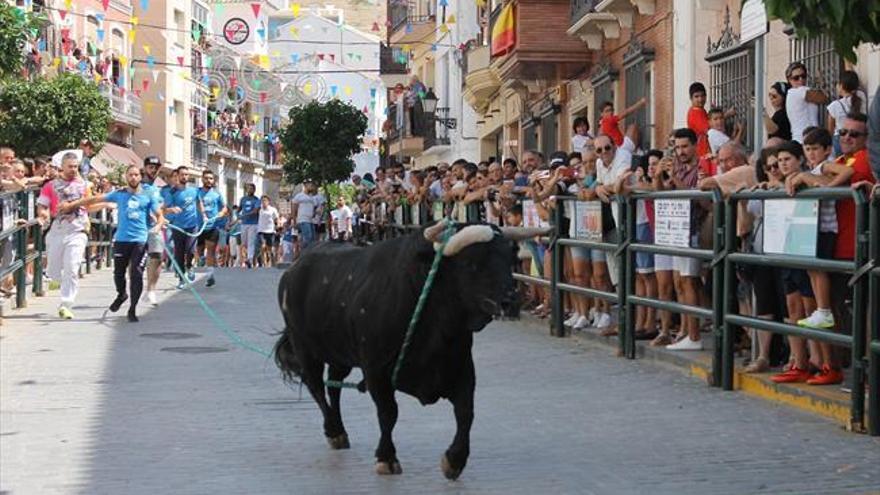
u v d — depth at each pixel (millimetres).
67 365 13523
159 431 9859
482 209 19969
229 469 8523
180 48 65938
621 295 14141
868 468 8406
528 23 27344
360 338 8109
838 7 6238
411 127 51000
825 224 10117
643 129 23344
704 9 19219
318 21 78000
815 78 15539
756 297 11484
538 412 10680
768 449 9055
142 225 18188
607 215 14844
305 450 9156
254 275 28625
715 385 11898
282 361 9570
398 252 7969
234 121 77938
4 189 18781
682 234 12750
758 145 12672
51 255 18344
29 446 9266
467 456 7996
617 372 12969
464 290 7434
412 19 51094
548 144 31969
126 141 60656
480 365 13633
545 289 17828
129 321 17984
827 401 10250
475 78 38344
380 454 8305
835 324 10547
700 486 7980
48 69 44188
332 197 57344
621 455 8914
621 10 24188
